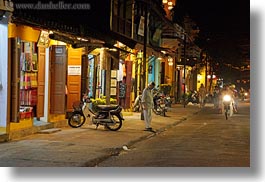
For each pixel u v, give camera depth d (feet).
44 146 47.91
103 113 65.00
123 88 95.25
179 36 138.92
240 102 201.87
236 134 68.28
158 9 119.96
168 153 48.70
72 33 62.49
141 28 110.73
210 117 104.68
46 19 57.41
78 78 67.10
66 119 66.59
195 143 57.16
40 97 59.11
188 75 189.37
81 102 66.39
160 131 71.56
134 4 106.32
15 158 40.96
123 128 68.80
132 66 101.45
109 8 87.66
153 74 133.28
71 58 67.05
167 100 114.73
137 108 100.27
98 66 82.69
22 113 53.62
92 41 69.67
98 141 53.62
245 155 47.70
